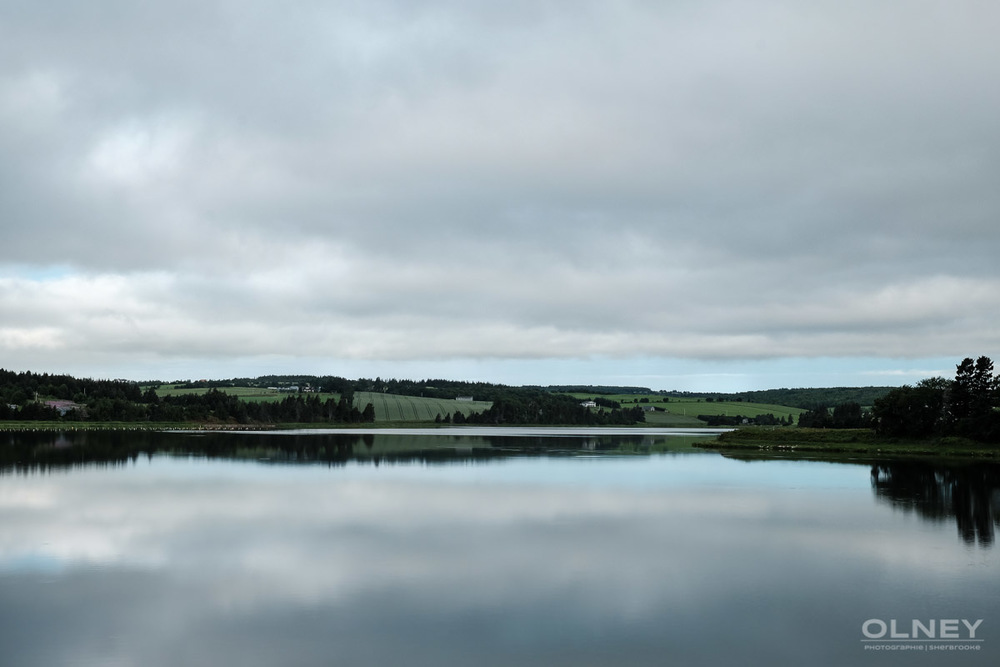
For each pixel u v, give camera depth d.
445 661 21.44
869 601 27.12
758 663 21.50
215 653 21.98
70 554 33.84
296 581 29.36
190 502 49.09
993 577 30.45
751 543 36.72
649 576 30.33
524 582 29.27
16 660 21.41
